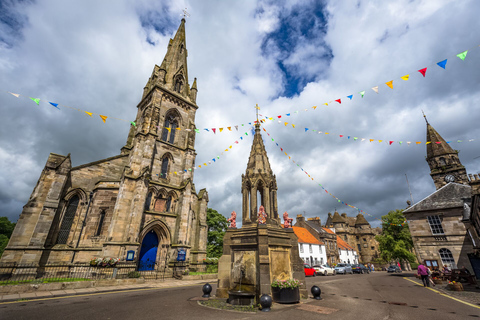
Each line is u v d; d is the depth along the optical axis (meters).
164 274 22.95
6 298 11.88
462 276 19.06
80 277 20.48
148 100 34.59
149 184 26.38
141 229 23.97
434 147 49.91
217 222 46.56
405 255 39.41
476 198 18.75
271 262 11.66
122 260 21.12
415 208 29.72
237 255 12.65
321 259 53.88
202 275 23.78
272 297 11.06
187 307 10.33
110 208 24.88
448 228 26.91
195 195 32.16
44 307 10.16
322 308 10.07
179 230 26.47
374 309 9.98
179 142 32.72
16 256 19.08
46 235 20.25
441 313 9.31
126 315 8.89
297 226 61.81
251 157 15.15
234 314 9.07
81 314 8.98
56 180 22.08
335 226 81.19
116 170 27.97
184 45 42.09
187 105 35.50
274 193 14.30
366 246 78.44
